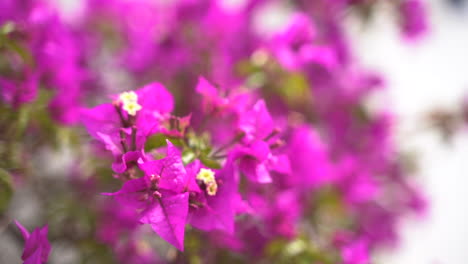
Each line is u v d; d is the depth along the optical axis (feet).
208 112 2.00
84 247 2.50
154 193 1.77
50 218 2.58
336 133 3.59
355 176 3.11
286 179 2.39
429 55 7.01
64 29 2.40
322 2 3.59
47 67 2.31
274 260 2.31
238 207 1.94
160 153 1.87
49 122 2.29
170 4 3.23
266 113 1.95
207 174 1.81
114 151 1.84
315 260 2.27
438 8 7.47
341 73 3.57
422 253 5.99
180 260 2.25
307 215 2.84
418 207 3.94
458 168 6.77
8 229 2.39
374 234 3.59
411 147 4.13
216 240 2.27
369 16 3.46
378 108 3.77
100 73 3.13
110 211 2.53
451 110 3.82
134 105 1.85
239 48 3.09
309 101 3.19
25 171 2.36
